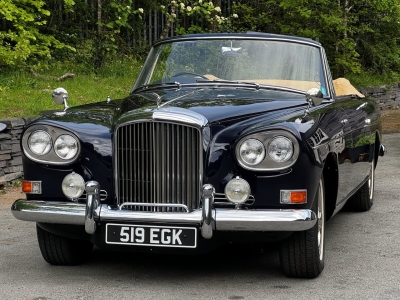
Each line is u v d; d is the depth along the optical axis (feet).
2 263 17.21
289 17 55.93
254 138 14.38
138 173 14.96
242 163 14.44
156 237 14.62
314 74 18.97
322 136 15.39
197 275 16.08
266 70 18.72
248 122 15.07
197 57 19.31
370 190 23.85
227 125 14.96
